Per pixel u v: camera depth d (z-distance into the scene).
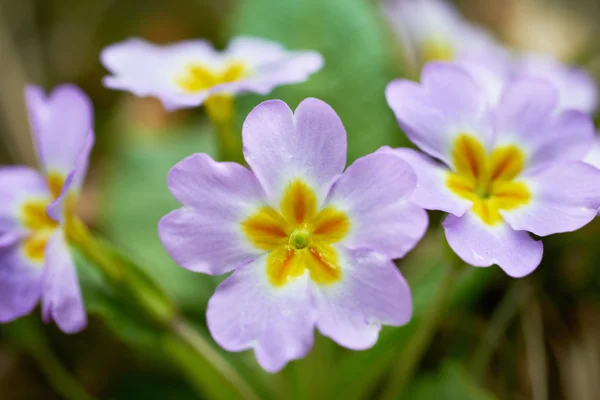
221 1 0.29
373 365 0.20
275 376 0.21
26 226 0.19
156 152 0.23
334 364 0.21
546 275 0.23
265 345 0.16
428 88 0.18
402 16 0.24
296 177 0.17
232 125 0.20
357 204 0.17
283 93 0.22
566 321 0.22
